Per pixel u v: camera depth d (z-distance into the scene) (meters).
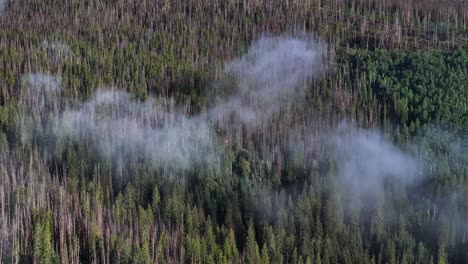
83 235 173.75
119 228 174.75
